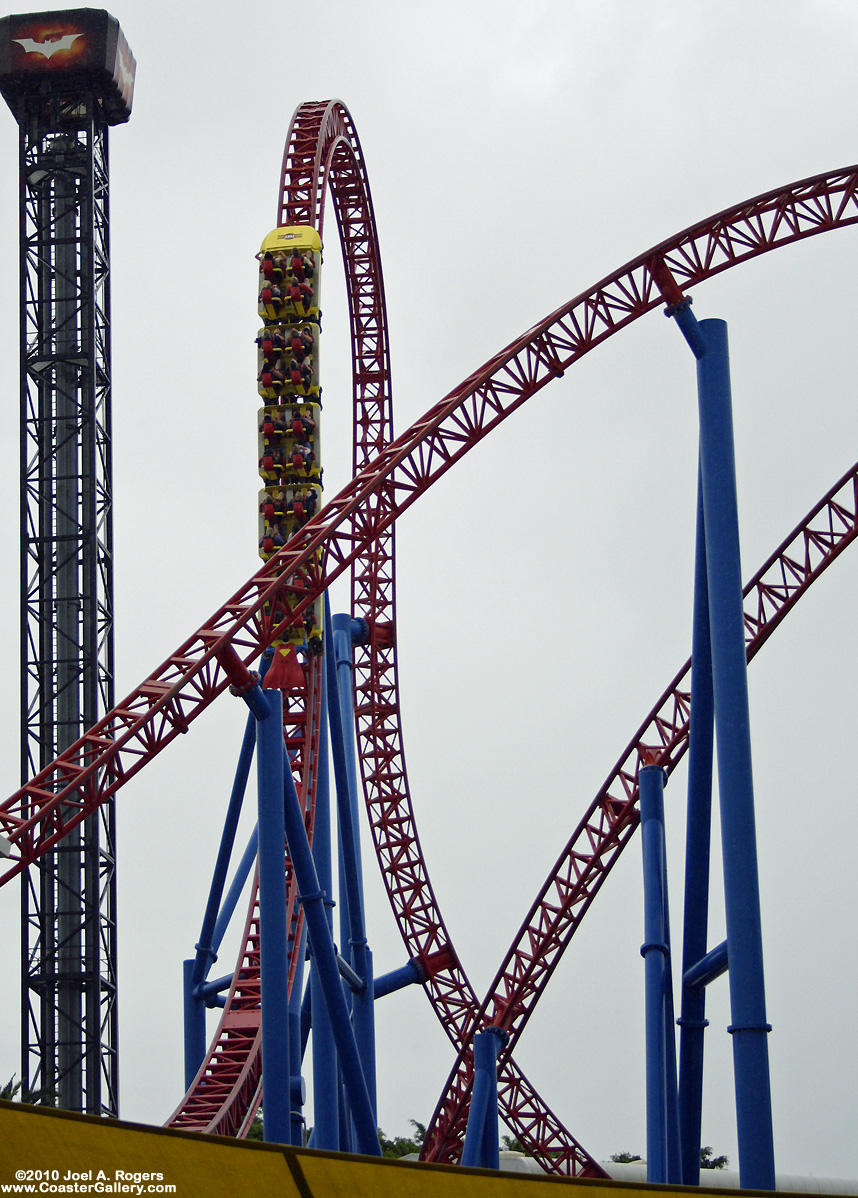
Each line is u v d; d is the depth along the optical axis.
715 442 38.00
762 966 34.00
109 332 70.19
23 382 68.56
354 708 60.22
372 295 67.69
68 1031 61.84
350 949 52.50
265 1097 36.56
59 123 71.19
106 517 68.44
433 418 40.34
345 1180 25.28
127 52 72.00
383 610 65.19
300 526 51.34
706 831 40.88
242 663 37.94
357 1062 41.00
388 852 65.06
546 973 53.81
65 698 65.75
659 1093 40.12
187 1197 24.27
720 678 36.31
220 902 51.69
